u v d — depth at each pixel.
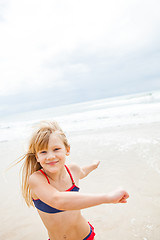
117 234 2.36
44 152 1.61
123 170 4.03
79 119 12.92
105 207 2.96
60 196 1.30
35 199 1.73
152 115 9.95
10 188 3.99
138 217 2.61
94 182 3.74
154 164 4.03
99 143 6.32
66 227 1.74
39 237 2.48
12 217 2.99
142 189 3.24
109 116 12.08
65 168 1.89
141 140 5.86
